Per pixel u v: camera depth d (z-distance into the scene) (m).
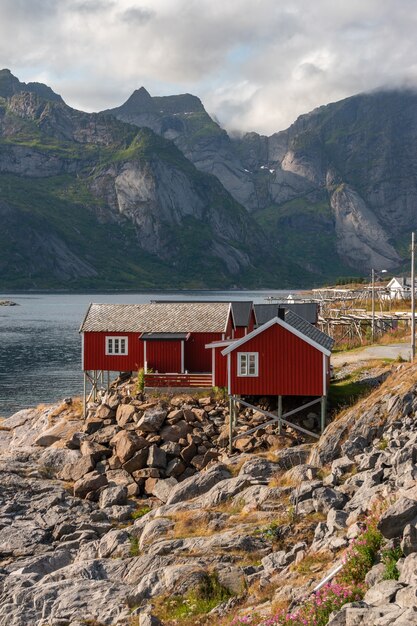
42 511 34.47
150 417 42.00
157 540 25.80
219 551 22.70
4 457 43.28
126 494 35.62
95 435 43.34
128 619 20.02
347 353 61.09
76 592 22.61
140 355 52.56
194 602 19.80
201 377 47.69
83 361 53.00
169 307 54.69
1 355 110.19
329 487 25.34
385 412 31.02
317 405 42.22
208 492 29.97
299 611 15.33
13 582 25.19
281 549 21.97
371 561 16.25
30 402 72.31
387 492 21.05
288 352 39.53
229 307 54.69
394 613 12.16
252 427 41.03
